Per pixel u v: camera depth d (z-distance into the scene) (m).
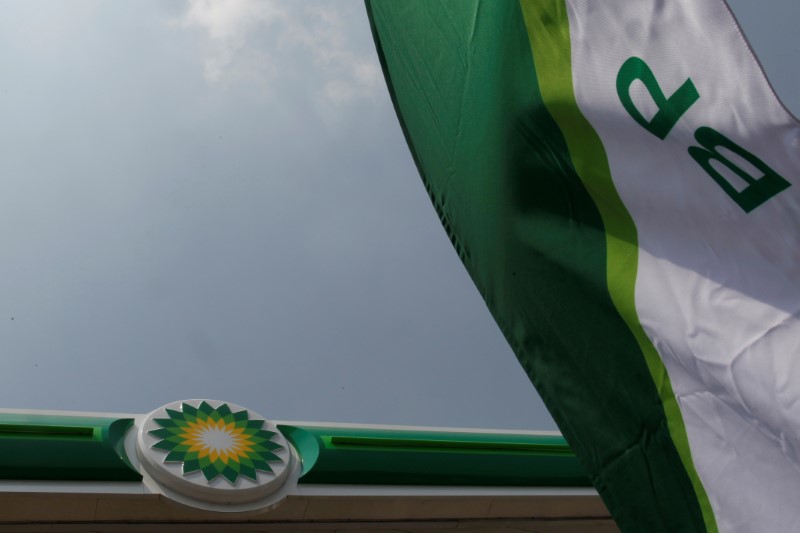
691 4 2.90
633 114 3.15
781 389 2.67
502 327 3.82
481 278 3.96
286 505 8.84
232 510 8.45
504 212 3.83
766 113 2.65
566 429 3.44
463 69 4.21
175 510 8.30
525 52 3.75
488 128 3.96
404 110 4.72
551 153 3.59
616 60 3.23
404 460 9.53
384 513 9.32
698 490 2.94
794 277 2.71
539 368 3.60
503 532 9.93
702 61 2.86
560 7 3.54
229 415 9.26
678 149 2.99
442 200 4.29
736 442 2.85
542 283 3.61
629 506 3.16
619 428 3.24
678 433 3.03
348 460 9.33
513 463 9.99
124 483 8.20
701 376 2.94
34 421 8.39
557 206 3.59
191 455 8.58
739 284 2.85
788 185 2.67
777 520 2.71
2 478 7.85
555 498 9.87
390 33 4.89
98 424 8.66
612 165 3.30
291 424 9.73
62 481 8.00
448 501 9.46
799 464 2.66
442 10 4.42
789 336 2.69
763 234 2.78
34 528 7.96
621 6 3.21
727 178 2.85
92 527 8.14
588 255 3.41
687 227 3.04
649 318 3.12
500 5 3.99
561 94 3.49
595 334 3.36
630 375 3.21
